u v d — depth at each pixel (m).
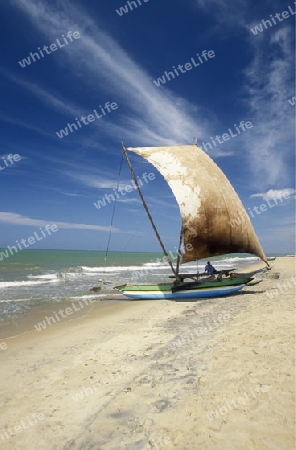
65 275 32.53
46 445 4.29
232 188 19.92
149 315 13.39
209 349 7.50
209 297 17.16
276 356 6.32
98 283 25.75
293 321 9.01
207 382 5.61
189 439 4.01
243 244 17.88
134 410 4.96
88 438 4.35
